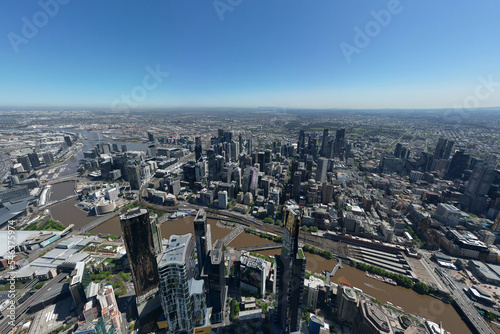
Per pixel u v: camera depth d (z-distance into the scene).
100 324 196.00
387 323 183.12
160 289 188.38
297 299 187.00
